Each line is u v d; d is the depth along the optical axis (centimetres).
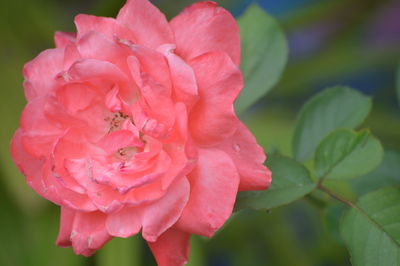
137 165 38
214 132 36
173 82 36
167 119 37
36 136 38
